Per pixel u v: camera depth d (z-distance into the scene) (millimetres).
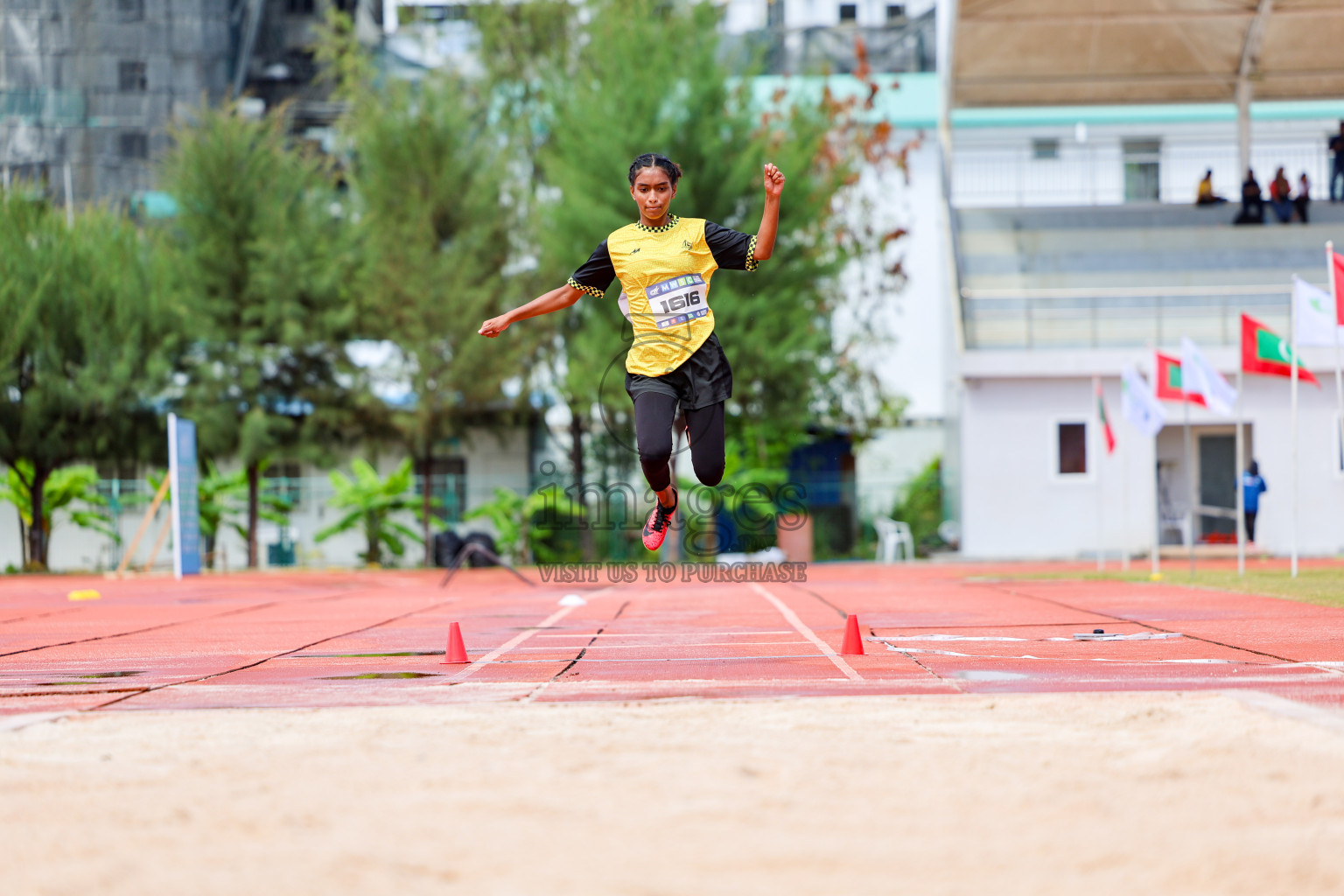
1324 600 14641
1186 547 31484
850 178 38938
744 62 41281
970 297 33344
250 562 35188
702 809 4234
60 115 49719
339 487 34844
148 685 8562
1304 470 32062
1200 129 43375
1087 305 34219
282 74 51781
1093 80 37656
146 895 3379
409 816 4211
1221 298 33969
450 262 33875
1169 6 34594
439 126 34938
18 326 33250
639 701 6891
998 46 36062
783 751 5277
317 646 11578
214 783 4801
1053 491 32594
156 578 29906
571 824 4070
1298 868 3525
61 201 48438
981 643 10586
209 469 35594
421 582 27531
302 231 34625
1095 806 4254
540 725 6051
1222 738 5336
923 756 5121
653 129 31625
